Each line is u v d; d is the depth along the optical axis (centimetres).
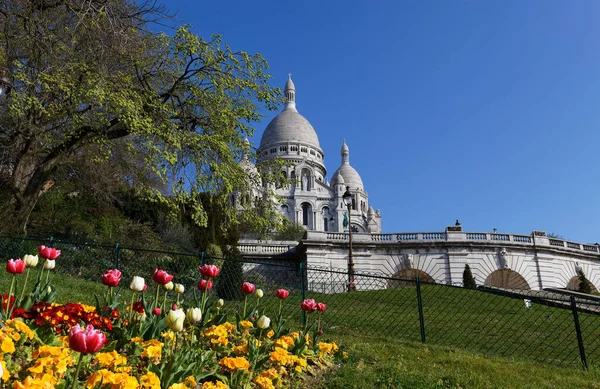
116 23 1534
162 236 2616
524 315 1523
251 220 1847
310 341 676
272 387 471
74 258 1549
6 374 305
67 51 1471
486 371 790
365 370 664
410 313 1438
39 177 1616
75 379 319
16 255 1461
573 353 1048
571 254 3691
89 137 1648
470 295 1905
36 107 1402
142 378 361
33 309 490
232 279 1468
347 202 2991
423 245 3444
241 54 1755
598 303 996
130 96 1568
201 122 1780
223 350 542
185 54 1684
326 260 3356
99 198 2392
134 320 530
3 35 1430
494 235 3534
